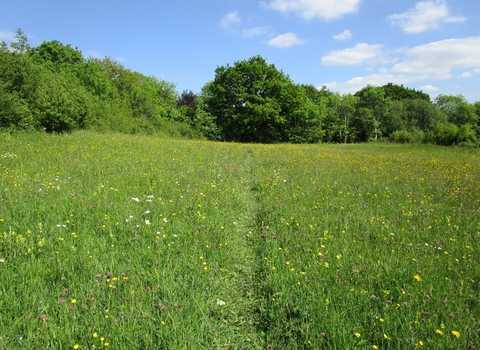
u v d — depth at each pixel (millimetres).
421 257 5031
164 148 17562
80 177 8727
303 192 9180
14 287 3615
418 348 3080
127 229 5516
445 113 70250
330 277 4422
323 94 78500
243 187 10211
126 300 3574
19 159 10352
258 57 53844
